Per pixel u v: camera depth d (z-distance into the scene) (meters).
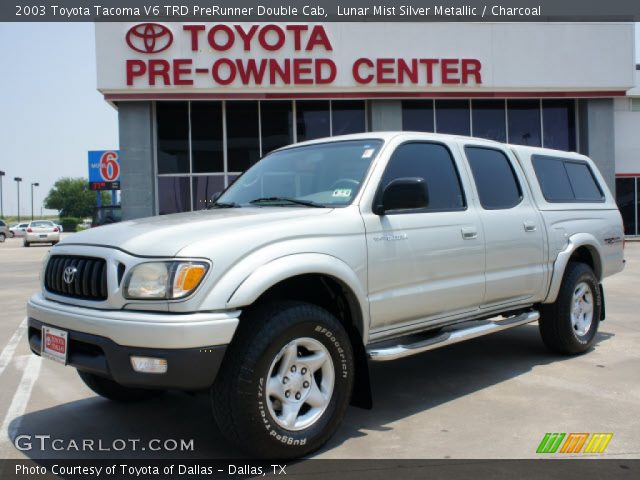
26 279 14.09
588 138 20.95
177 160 19.61
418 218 4.18
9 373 5.45
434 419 4.06
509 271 4.94
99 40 18.20
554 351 5.76
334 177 4.19
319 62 18.83
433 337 4.34
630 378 4.98
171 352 2.97
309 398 3.45
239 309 3.18
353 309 3.74
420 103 20.34
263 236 3.35
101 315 3.17
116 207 23.34
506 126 20.78
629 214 23.16
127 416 4.27
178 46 18.42
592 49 20.33
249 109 19.73
